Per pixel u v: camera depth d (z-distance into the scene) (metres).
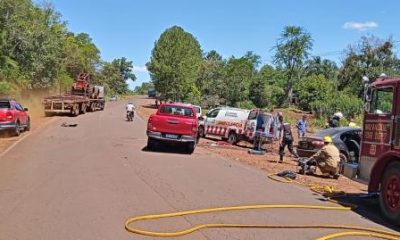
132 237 7.14
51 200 9.43
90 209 8.79
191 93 74.19
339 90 75.31
